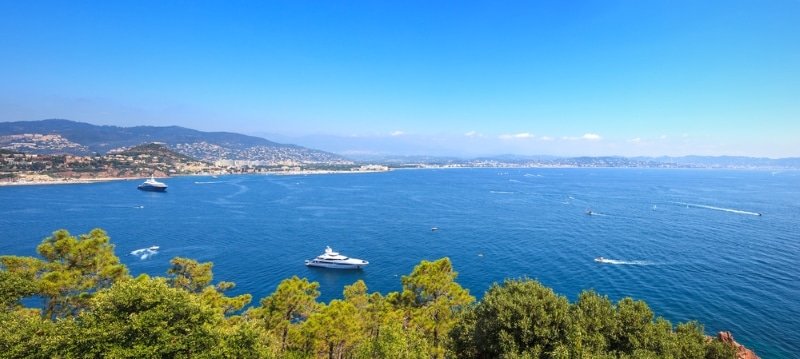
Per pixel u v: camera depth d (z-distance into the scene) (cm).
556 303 3325
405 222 17862
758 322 7025
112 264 3872
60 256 3606
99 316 2378
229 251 12444
